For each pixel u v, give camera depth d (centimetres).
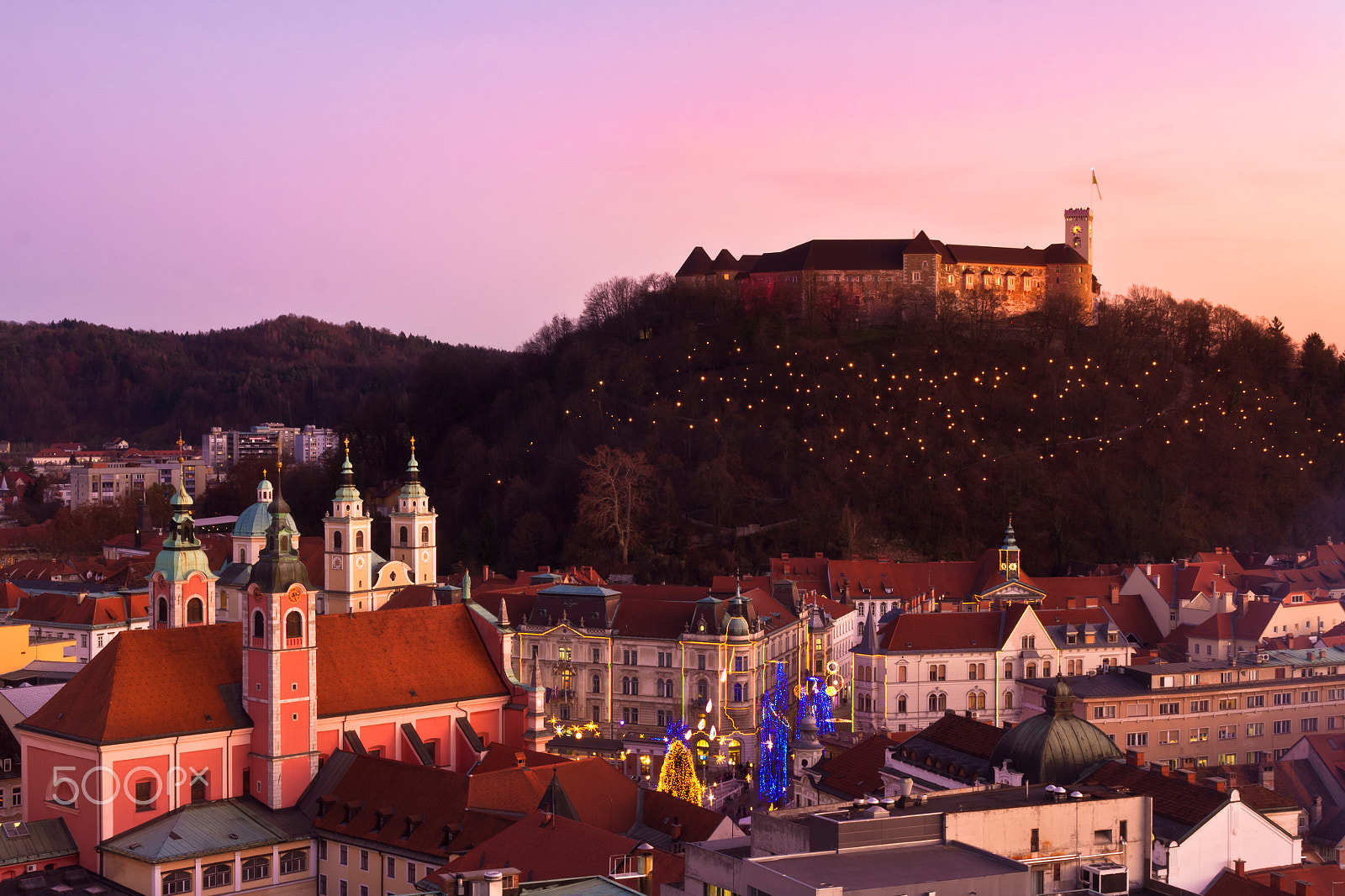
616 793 12812
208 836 12762
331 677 14450
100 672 13450
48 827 13125
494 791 12462
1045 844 9362
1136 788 10919
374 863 12612
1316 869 10738
